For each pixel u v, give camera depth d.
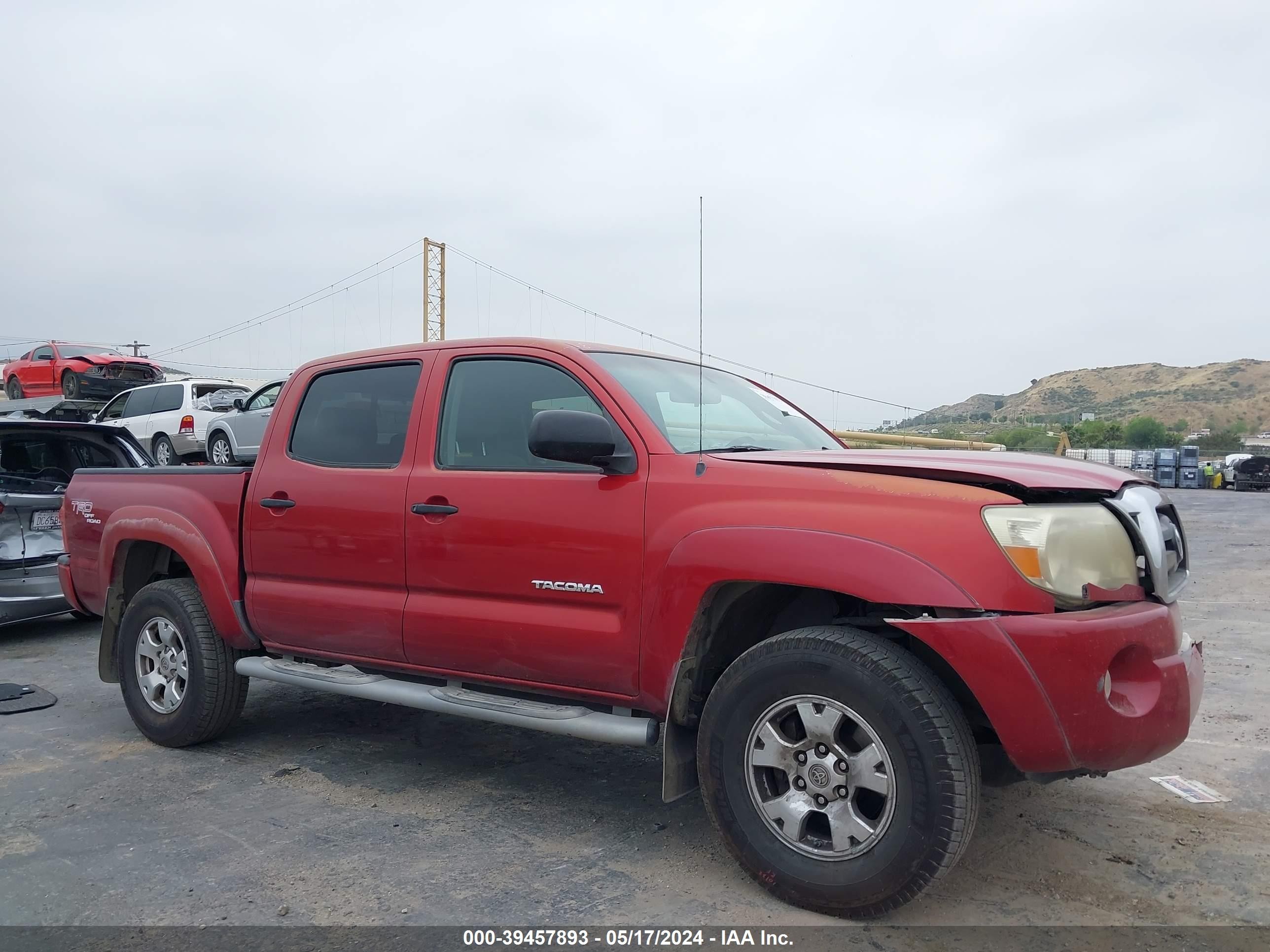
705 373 4.32
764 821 2.97
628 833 3.59
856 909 2.80
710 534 3.07
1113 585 2.78
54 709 5.53
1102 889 3.06
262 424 15.82
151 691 4.79
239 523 4.46
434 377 3.97
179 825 3.69
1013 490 2.81
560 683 3.46
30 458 8.01
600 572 3.31
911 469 2.90
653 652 3.19
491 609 3.58
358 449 4.16
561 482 3.46
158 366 24.91
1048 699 2.61
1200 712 5.12
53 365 24.19
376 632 3.93
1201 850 3.36
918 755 2.67
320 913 2.95
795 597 3.42
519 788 4.10
